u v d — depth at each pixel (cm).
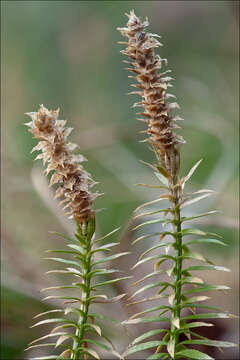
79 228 21
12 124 67
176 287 21
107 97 78
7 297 34
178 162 21
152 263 32
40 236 44
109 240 45
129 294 31
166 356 21
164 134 21
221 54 77
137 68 21
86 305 21
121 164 57
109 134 57
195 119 60
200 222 35
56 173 21
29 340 33
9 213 47
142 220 33
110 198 51
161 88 21
